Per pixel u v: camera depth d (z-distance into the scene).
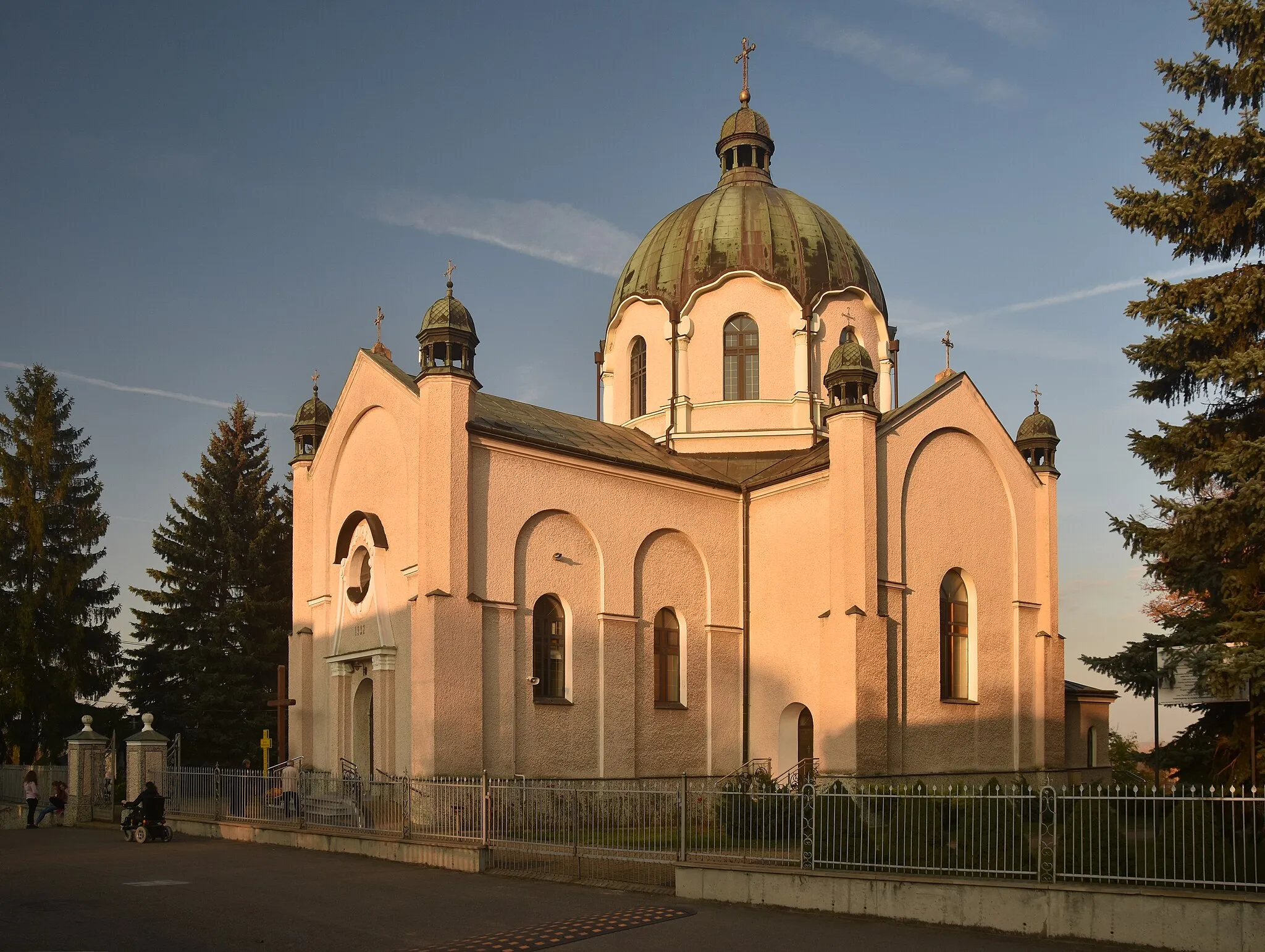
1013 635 32.25
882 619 27.86
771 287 35.50
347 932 13.81
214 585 48.62
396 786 21.53
